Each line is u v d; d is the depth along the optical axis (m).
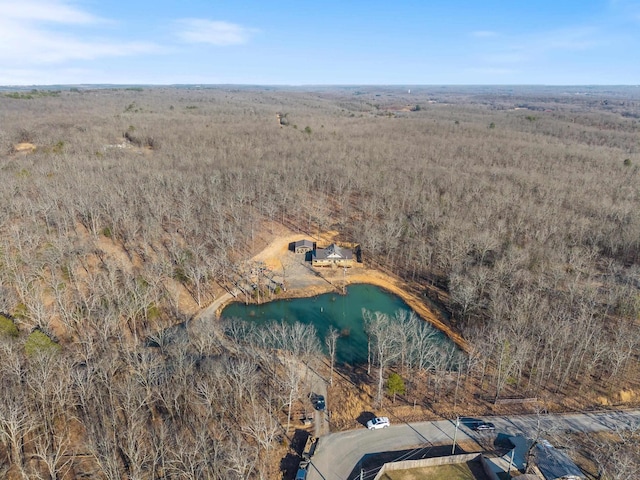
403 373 65.50
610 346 66.50
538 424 51.16
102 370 53.84
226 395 54.56
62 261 81.12
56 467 45.03
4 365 53.56
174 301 81.69
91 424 49.38
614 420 56.44
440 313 84.31
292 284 93.25
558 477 46.03
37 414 48.66
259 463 48.84
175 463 45.47
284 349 65.56
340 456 50.50
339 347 73.12
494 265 88.38
